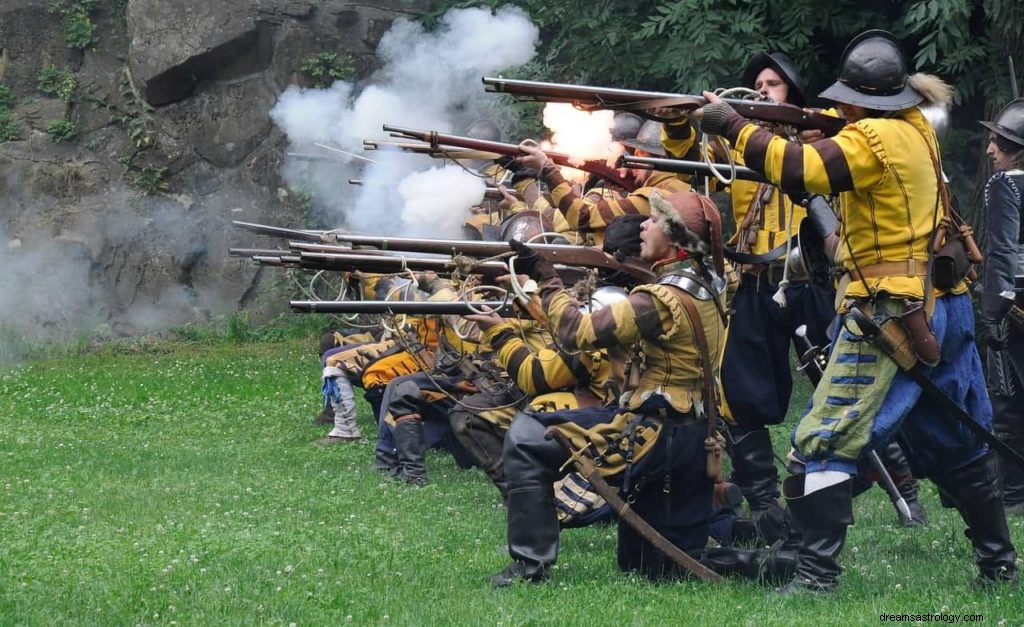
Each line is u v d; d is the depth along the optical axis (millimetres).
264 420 17375
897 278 7203
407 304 8289
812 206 8320
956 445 7570
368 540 9273
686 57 18047
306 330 28156
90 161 29812
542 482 7844
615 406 8102
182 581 7867
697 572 7820
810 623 6777
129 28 30062
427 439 12656
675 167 7961
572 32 19781
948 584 7836
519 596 7500
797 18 18281
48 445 15031
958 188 18328
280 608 7242
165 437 15922
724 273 7812
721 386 9891
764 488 9938
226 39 29297
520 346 8836
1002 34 16797
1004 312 10070
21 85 30328
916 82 7410
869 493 11359
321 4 29672
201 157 29906
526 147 9445
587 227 9375
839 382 7301
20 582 7820
